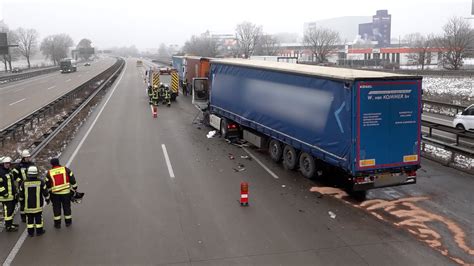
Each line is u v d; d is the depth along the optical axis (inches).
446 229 389.7
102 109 1223.5
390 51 3924.7
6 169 386.9
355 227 394.9
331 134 473.1
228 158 658.2
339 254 341.4
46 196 381.7
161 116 1102.4
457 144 724.7
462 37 2785.4
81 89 1755.7
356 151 440.5
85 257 339.0
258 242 363.6
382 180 457.7
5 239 373.7
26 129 930.1
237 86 729.0
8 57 4018.2
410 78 447.2
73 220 414.3
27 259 336.2
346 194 488.4
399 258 334.6
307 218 416.8
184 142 776.3
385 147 450.0
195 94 957.8
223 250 349.4
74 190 403.5
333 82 465.1
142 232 385.4
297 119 541.0
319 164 528.1
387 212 432.1
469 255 339.6
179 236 376.5
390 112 446.9
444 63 3036.4
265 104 625.9
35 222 379.9
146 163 627.2
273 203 459.5
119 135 839.7
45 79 2586.1
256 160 645.9
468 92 1560.0
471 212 430.0
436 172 575.8
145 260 333.4
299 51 4628.4
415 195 482.6
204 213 430.6
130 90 1822.1
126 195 485.7
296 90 540.1
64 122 879.1
